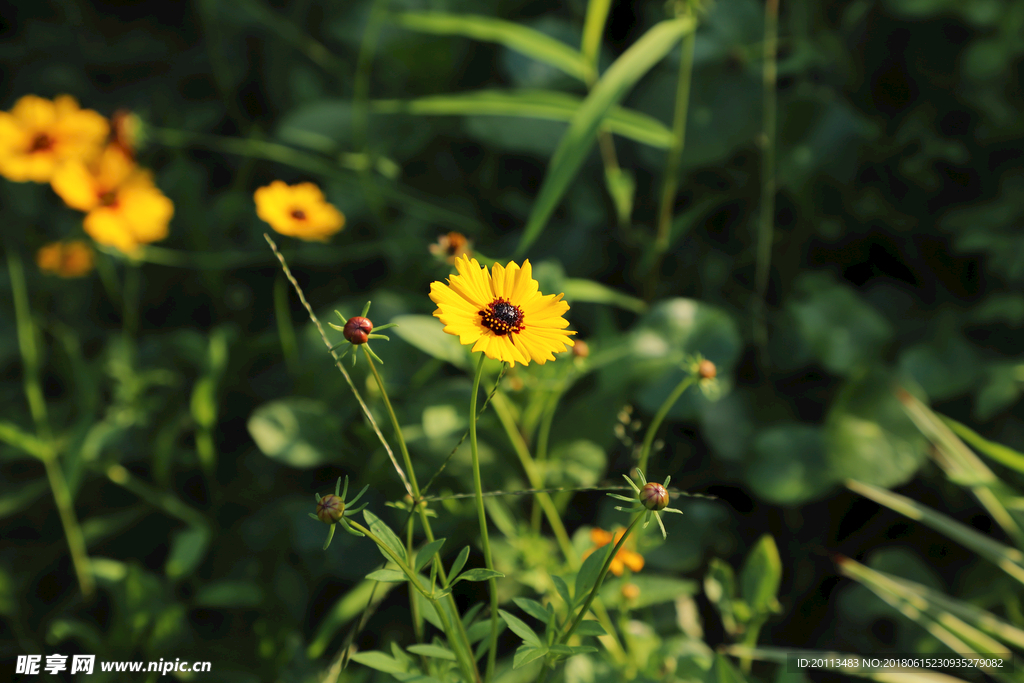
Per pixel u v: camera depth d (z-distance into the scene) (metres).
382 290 1.23
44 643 1.06
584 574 0.90
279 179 1.52
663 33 1.05
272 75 1.57
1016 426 1.16
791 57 1.33
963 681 1.02
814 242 1.36
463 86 1.51
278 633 1.03
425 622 1.05
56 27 1.67
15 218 1.40
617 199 1.24
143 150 1.46
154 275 1.39
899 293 1.31
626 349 1.07
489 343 0.86
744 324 1.25
